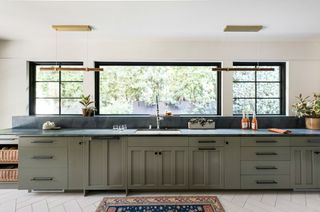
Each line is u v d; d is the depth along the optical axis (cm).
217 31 305
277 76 366
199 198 274
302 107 330
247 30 295
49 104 363
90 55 349
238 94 366
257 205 256
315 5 224
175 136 284
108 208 249
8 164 312
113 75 366
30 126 339
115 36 329
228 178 285
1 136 284
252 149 285
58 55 347
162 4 224
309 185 284
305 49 350
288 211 242
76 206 254
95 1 217
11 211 242
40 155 281
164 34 319
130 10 238
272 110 366
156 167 284
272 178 285
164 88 367
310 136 284
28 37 332
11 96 344
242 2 219
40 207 252
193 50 351
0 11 240
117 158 284
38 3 221
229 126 345
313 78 353
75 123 342
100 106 365
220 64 364
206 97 368
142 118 345
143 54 350
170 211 242
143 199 272
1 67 342
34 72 363
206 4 223
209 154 285
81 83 364
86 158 282
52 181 281
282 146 285
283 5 225
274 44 352
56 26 280
